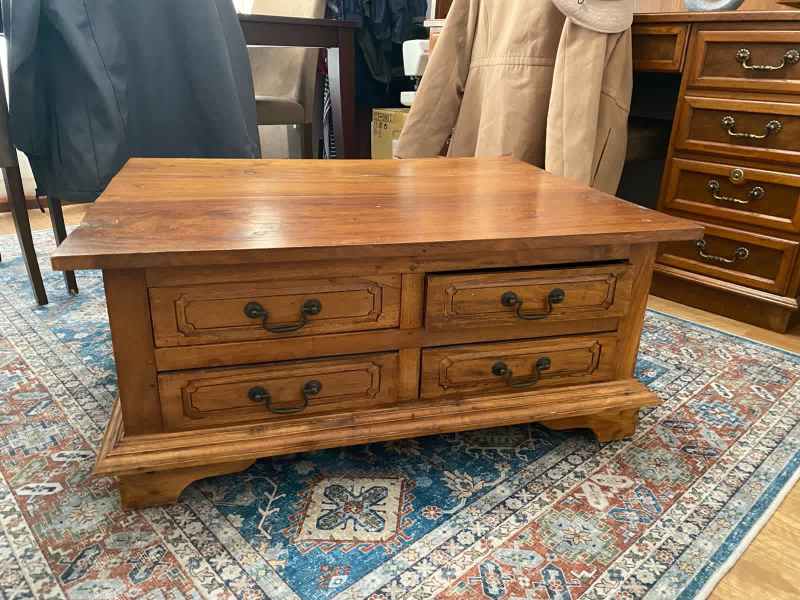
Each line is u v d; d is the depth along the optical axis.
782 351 1.47
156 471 0.87
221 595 0.75
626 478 1.00
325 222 0.90
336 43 1.97
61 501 0.90
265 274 0.83
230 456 0.88
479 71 1.89
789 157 1.46
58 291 1.74
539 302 0.94
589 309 0.98
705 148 1.62
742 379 1.33
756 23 1.47
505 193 1.12
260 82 2.54
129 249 0.75
